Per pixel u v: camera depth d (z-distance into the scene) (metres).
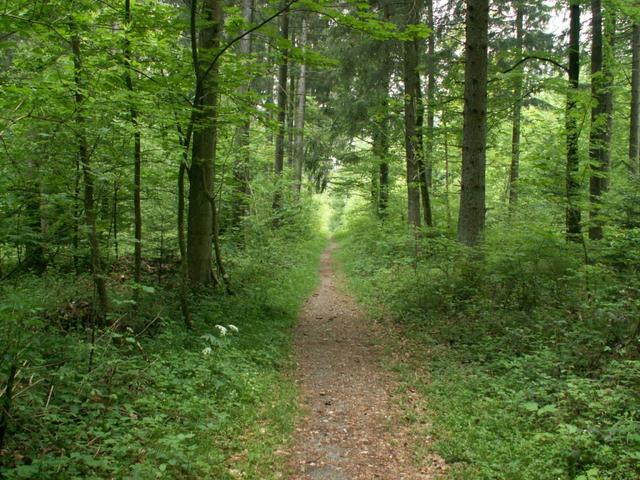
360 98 17.58
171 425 4.71
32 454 3.77
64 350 5.43
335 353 8.59
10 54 8.66
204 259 9.95
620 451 4.19
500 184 23.95
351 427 5.62
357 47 15.87
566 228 9.97
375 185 24.11
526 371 6.30
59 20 6.23
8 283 5.75
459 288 10.02
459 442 4.93
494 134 16.31
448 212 18.95
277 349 8.17
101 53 7.07
